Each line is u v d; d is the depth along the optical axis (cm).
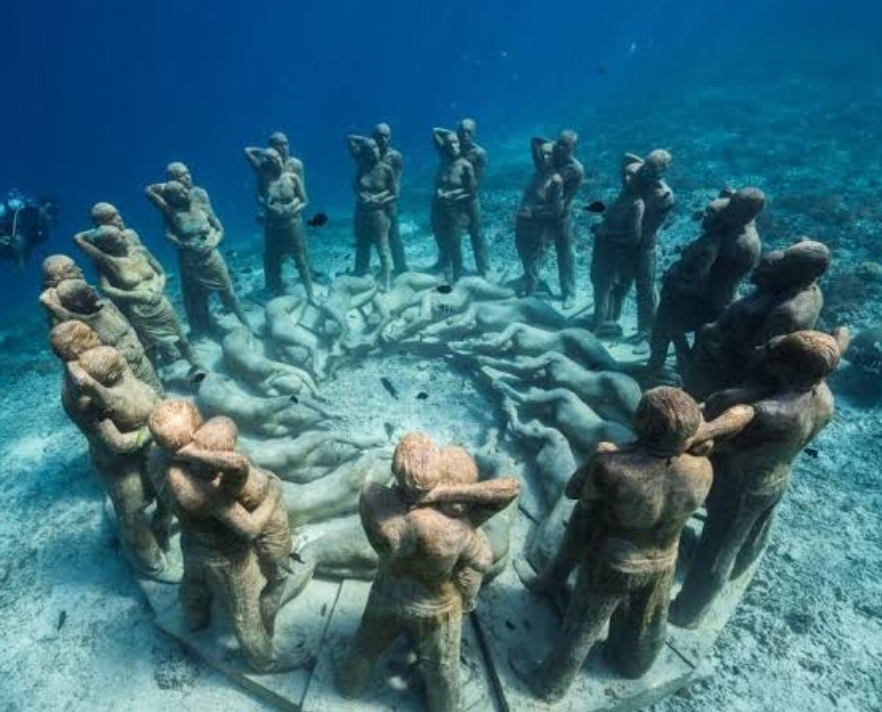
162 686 612
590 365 955
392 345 1116
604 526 467
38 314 1841
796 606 689
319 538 662
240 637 537
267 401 869
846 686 616
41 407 1160
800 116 2864
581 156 2667
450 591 451
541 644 591
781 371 481
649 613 503
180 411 442
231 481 441
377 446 852
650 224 979
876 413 974
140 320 912
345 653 580
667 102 3644
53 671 648
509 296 1178
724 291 789
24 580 759
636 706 578
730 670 630
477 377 1038
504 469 747
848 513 803
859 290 1291
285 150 1188
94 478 925
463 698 554
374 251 1712
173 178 1010
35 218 1295
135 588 725
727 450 514
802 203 1784
